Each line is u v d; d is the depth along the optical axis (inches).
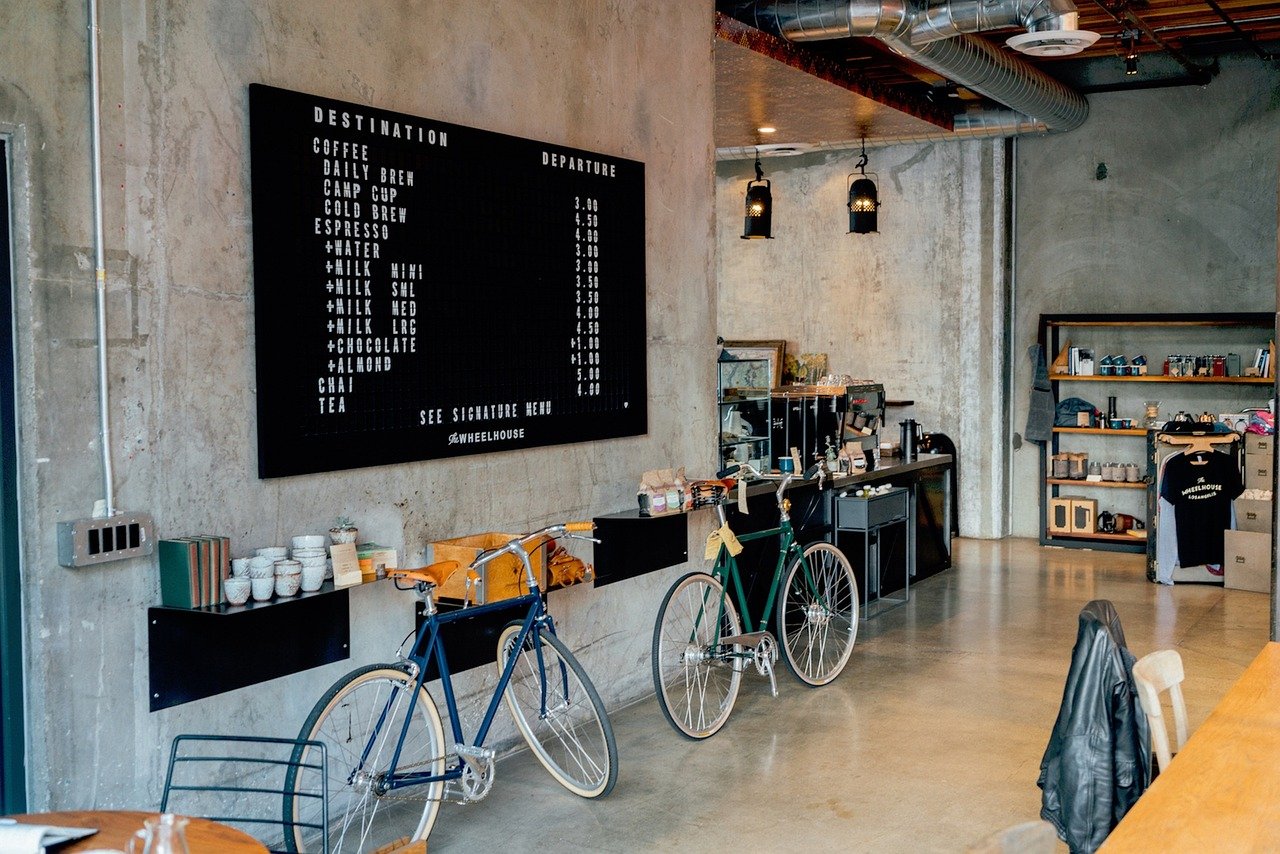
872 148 418.3
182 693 130.6
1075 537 380.8
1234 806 89.7
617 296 201.2
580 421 192.9
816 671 229.3
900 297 416.8
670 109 218.7
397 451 156.9
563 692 171.2
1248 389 362.0
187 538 130.8
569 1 190.9
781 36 251.0
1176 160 369.1
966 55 279.6
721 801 161.2
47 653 117.9
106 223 122.3
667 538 215.9
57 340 118.3
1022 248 398.3
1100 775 121.4
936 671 230.1
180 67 129.1
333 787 150.3
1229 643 250.4
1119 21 302.4
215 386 134.4
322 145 144.2
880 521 280.5
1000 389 400.5
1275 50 350.6
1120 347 381.7
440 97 164.6
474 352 169.5
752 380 281.0
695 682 222.5
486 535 168.7
